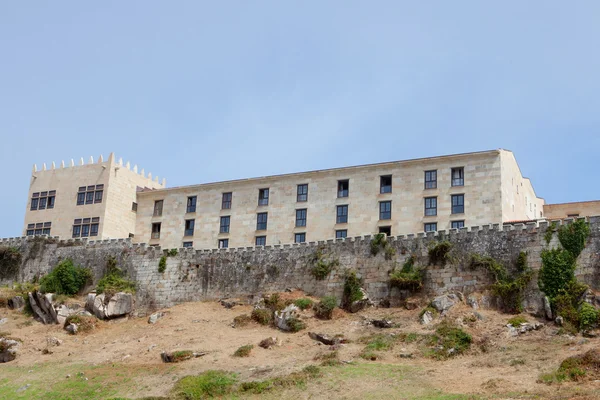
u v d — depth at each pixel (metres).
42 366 57.22
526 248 57.56
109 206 85.94
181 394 46.84
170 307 70.31
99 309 68.19
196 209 83.88
